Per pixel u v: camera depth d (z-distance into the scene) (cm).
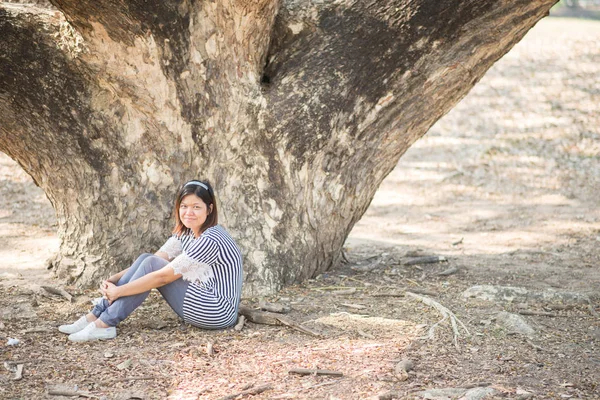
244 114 542
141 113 541
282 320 479
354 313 511
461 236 846
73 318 493
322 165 573
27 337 450
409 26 527
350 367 401
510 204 1020
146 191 558
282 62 557
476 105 1577
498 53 555
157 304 531
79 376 390
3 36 520
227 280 471
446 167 1226
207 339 454
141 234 561
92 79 535
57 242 748
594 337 468
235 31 516
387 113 565
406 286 592
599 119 1444
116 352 428
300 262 582
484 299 552
